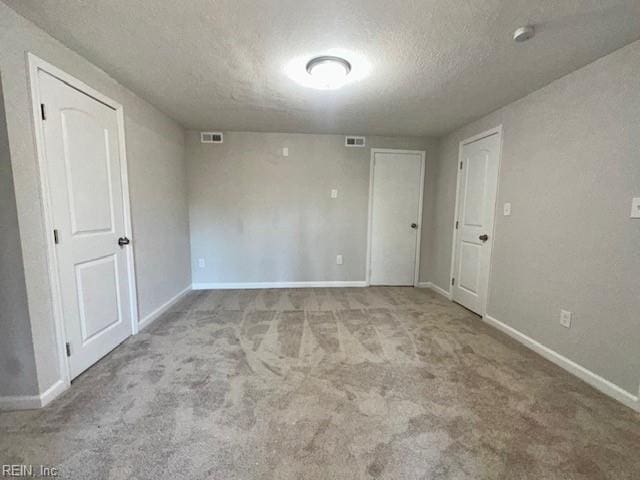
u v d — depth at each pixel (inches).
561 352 79.7
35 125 60.3
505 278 101.4
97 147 79.7
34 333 60.2
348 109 110.7
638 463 48.8
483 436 54.3
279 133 148.3
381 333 99.6
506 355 85.4
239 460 48.7
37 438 52.8
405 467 47.6
